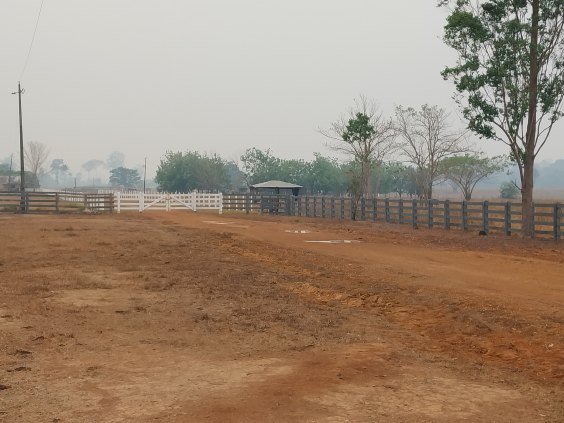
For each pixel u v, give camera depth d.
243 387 6.86
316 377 7.27
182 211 49.00
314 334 9.67
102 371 7.55
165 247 21.66
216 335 9.55
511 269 16.36
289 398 6.47
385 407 6.27
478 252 20.94
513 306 11.15
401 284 13.76
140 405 6.24
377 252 20.59
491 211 29.25
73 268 16.81
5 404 6.27
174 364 7.89
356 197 42.59
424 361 8.24
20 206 45.91
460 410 6.25
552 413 6.23
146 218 38.09
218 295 12.95
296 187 61.38
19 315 10.85
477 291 12.76
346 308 11.89
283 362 7.98
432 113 53.75
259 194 52.22
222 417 5.87
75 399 6.44
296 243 23.45
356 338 9.46
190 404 6.27
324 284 14.14
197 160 102.88
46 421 5.77
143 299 12.52
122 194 48.19
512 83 27.19
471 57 27.81
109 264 17.61
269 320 10.66
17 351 8.42
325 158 101.81
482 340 9.34
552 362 8.13
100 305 11.89
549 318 10.20
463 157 59.12
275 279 15.04
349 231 30.38
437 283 13.83
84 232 26.58
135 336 9.46
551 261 18.34
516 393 6.90
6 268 16.80
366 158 45.66
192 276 15.45
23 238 24.02
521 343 9.03
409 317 11.05
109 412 6.03
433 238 26.59
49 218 36.81
